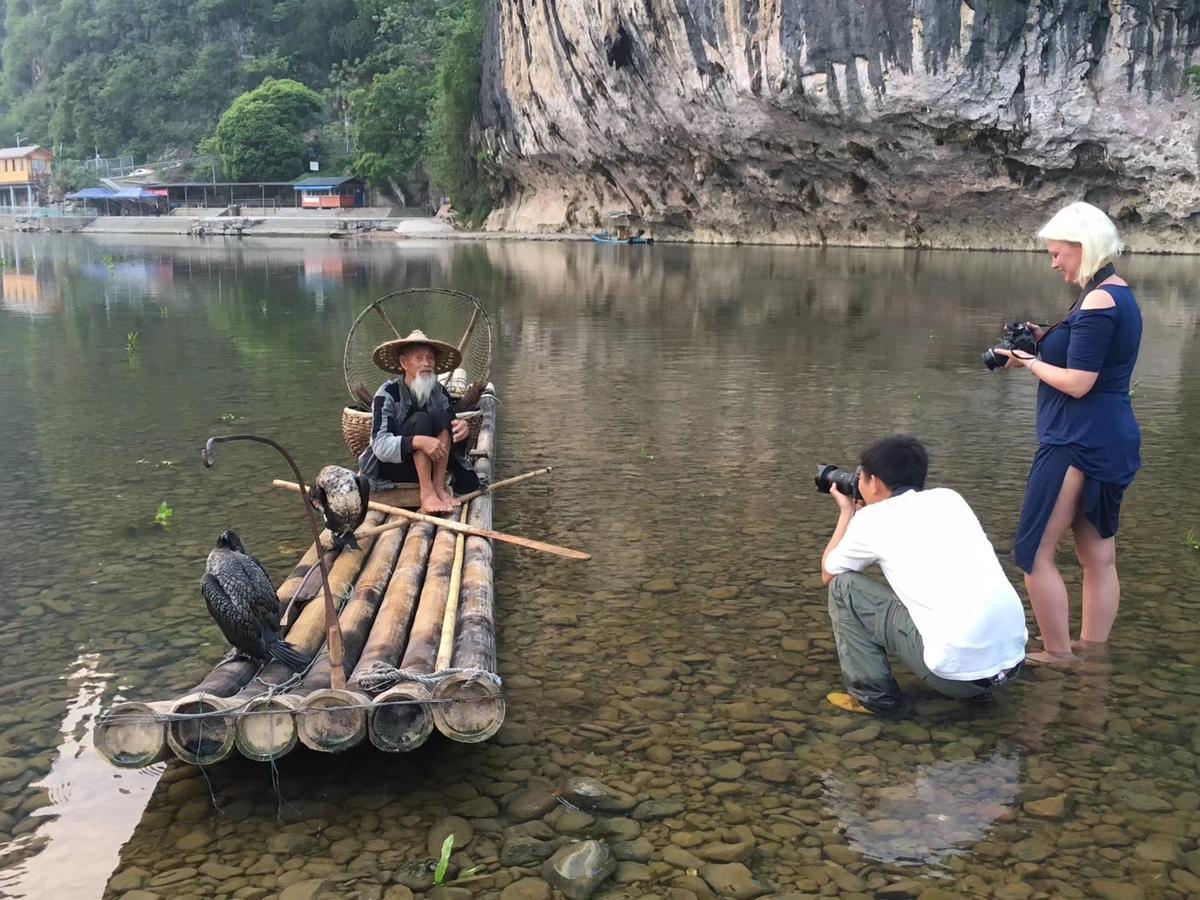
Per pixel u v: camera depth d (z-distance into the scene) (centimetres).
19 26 9862
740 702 343
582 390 908
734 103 3234
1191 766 301
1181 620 407
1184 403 855
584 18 3559
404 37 6512
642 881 251
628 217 4241
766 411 818
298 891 247
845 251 3284
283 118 6544
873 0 2791
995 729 324
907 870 254
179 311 1538
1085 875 252
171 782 298
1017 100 2761
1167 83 2645
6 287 1964
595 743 317
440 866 250
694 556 485
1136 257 2727
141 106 8131
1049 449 355
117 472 628
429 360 502
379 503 486
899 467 341
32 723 329
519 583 451
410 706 289
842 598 346
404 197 6084
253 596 311
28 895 246
